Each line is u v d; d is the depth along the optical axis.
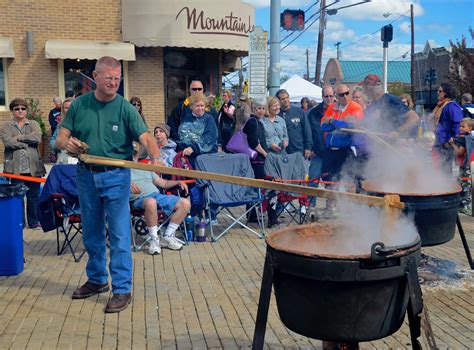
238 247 6.34
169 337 3.84
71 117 4.38
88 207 4.47
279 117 7.95
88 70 14.41
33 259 5.82
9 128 6.99
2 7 13.60
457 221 5.39
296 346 3.71
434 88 34.69
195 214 6.69
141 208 6.03
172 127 7.77
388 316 2.66
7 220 5.17
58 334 3.88
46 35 13.95
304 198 7.38
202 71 15.76
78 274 5.30
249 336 3.86
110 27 14.27
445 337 3.83
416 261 2.68
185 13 13.86
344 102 6.93
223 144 8.18
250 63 9.22
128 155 4.45
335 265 2.53
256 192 6.82
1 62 13.84
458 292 4.75
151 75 14.69
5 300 4.56
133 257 5.88
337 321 2.62
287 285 2.73
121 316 4.22
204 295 4.69
